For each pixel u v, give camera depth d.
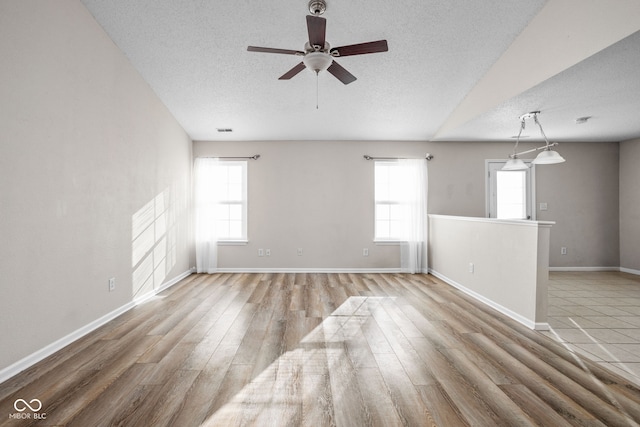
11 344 2.08
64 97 2.56
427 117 4.79
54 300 2.44
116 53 3.28
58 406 1.72
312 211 5.56
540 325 2.85
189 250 5.38
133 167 3.61
